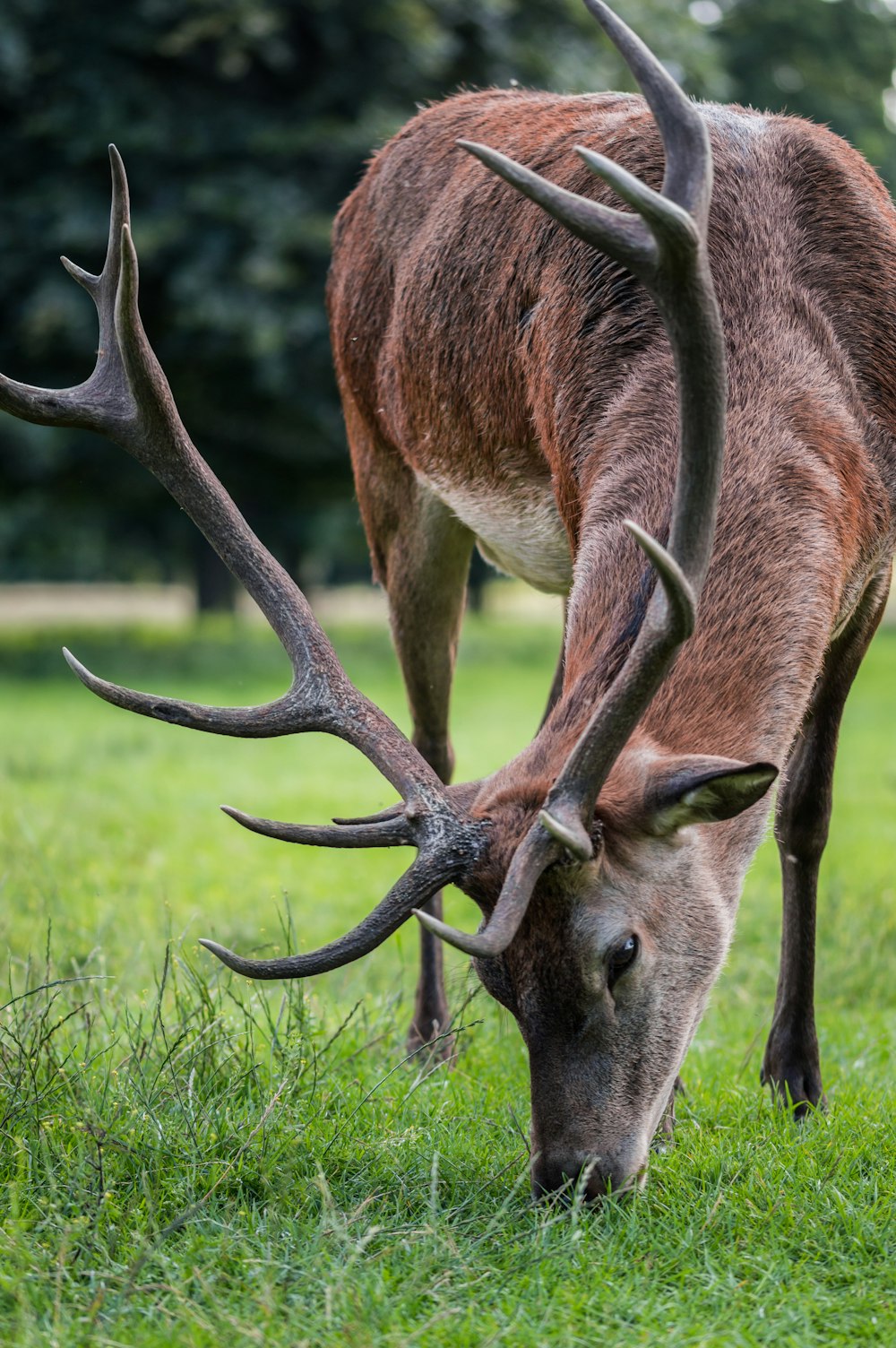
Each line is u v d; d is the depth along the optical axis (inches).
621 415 385.4
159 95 1582.2
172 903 601.6
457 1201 334.6
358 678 1540.4
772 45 2450.8
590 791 293.7
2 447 1740.9
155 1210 321.4
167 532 2783.0
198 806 848.3
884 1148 365.7
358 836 315.0
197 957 471.2
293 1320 275.3
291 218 1535.4
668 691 333.1
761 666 341.1
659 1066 316.2
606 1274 299.7
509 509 468.1
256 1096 380.8
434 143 510.6
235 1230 312.2
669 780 303.0
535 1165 312.3
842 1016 499.5
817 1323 285.7
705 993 325.4
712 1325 280.2
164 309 1624.0
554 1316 283.3
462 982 463.2
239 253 1557.6
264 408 1683.1
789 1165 352.8
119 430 359.6
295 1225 312.2
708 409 291.7
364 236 530.9
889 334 393.4
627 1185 312.8
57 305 1540.4
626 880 306.0
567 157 437.7
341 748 1147.9
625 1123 312.2
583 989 302.8
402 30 1585.9
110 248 369.7
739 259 383.9
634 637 329.7
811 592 352.2
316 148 1578.5
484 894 307.1
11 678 1641.2
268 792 903.1
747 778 293.1
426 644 528.4
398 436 508.1
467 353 460.8
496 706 1373.0
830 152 408.8
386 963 545.3
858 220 398.6
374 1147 354.9
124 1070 390.9
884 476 387.9
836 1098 411.8
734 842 338.3
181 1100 365.4
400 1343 266.1
